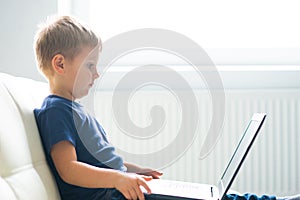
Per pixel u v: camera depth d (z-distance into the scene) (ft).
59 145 3.75
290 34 8.20
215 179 7.63
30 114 3.80
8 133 3.25
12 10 7.38
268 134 7.69
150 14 8.13
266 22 8.18
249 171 7.71
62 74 4.22
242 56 8.14
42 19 7.39
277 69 7.72
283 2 8.16
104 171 3.75
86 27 4.38
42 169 3.65
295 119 7.68
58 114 3.85
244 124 7.63
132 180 3.71
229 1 8.15
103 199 3.91
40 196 3.35
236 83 7.75
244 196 4.28
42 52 4.28
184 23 8.12
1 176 3.04
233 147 7.61
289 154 7.71
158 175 4.78
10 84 3.76
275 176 7.72
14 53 7.39
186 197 3.78
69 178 3.74
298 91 7.64
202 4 8.14
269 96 7.64
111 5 8.09
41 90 4.46
